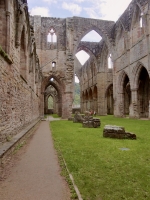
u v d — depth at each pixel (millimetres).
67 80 31625
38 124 19422
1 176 4531
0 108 6594
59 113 37406
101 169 4887
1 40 8047
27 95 14008
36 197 3479
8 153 6164
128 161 5582
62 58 32219
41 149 7508
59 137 10242
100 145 7926
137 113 27641
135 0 27250
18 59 10281
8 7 8180
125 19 30906
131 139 9469
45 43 32344
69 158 5926
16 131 9531
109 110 48250
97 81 43969
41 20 32688
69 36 32719
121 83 33125
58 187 3904
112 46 36156
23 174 4660
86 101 58625
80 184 3963
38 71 25578
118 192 3611
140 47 25938
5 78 7336
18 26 9680
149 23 23672
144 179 4203
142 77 31047
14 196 3516
